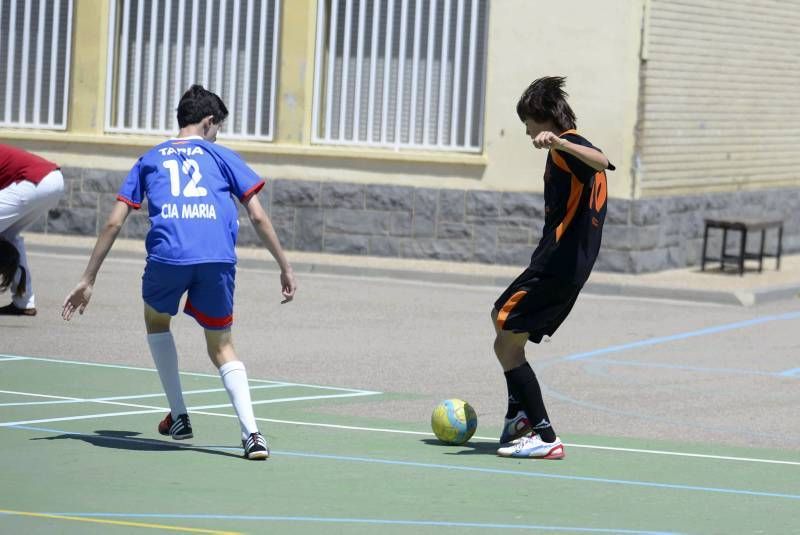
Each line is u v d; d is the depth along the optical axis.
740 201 72.62
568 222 25.56
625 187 64.94
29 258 64.44
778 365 41.69
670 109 67.00
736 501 22.83
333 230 69.19
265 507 21.16
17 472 23.36
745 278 64.31
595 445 28.25
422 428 29.67
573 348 44.12
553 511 21.52
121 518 20.14
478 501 22.12
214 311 25.36
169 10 72.50
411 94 69.25
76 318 45.62
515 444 26.38
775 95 75.06
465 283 62.97
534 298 25.64
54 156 73.19
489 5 67.12
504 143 66.75
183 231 25.06
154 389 33.47
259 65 71.12
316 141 70.31
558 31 65.56
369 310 51.53
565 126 25.77
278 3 70.69
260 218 25.52
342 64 70.12
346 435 28.36
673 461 26.56
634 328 49.44
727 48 70.69
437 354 41.56
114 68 73.38
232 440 27.22
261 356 39.97
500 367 39.50
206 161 25.62
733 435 30.39
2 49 74.62
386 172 68.62
